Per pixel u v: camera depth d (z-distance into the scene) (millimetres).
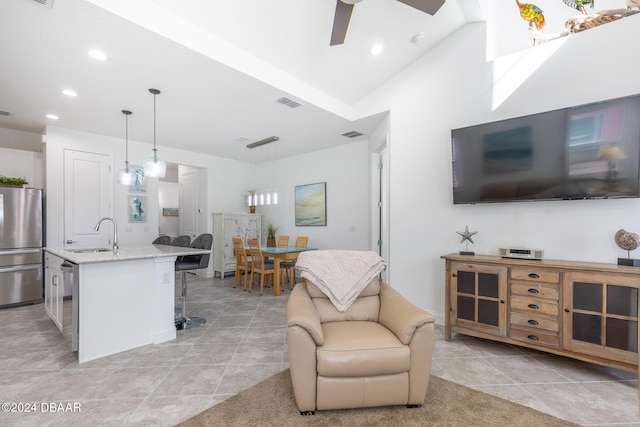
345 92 3949
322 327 2119
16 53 2541
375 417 1752
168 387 2066
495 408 1835
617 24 2357
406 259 3631
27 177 4547
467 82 3125
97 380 2158
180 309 3949
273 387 2066
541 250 2545
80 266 2443
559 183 2494
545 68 2662
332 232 5762
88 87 3188
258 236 6789
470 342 2857
